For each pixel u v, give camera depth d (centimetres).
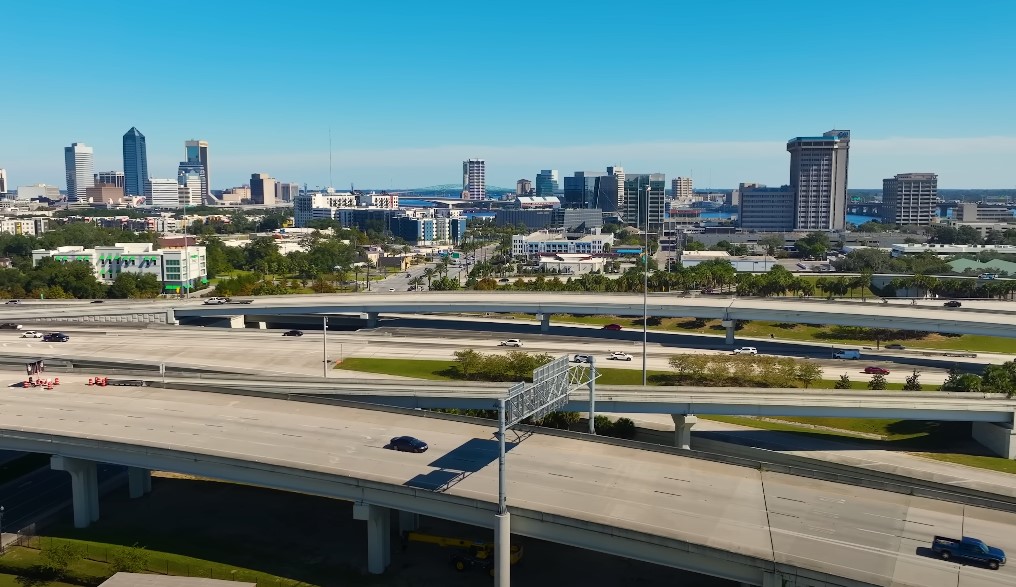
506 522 8406
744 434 15162
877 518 8544
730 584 9181
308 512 11306
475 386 14850
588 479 9488
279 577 9356
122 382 14150
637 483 9400
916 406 13938
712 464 10106
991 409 13850
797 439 14900
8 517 11181
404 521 10294
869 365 19625
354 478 9312
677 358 17900
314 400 12862
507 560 8462
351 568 9625
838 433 15275
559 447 10650
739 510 8675
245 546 10200
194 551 10031
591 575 9419
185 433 11100
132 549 9844
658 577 9388
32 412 12162
